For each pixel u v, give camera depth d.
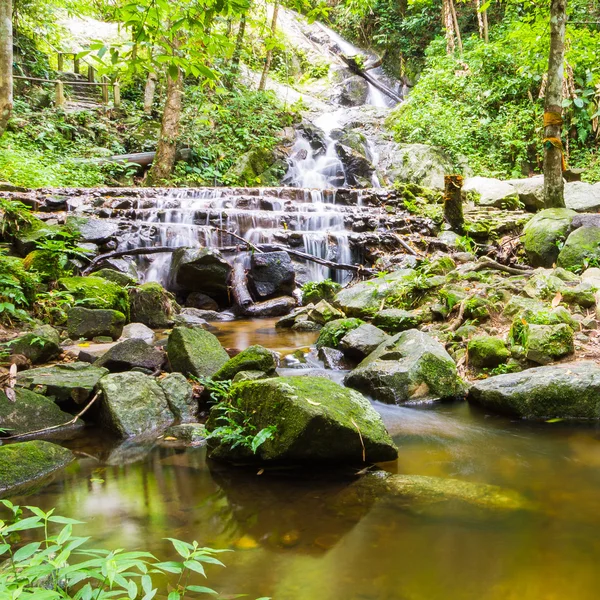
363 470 2.82
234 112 15.55
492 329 4.77
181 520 2.29
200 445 3.22
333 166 14.92
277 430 2.79
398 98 21.47
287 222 9.50
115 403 3.44
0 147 10.79
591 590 1.77
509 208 10.30
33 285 5.31
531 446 3.13
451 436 3.31
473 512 2.33
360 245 8.81
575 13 14.57
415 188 10.98
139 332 5.34
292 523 2.26
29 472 2.74
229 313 7.27
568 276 5.54
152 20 3.21
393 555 2.00
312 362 4.86
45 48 16.77
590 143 13.04
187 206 9.64
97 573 1.29
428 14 20.42
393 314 5.31
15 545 2.03
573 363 3.85
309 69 22.16
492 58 15.03
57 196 8.87
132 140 14.12
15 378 3.52
